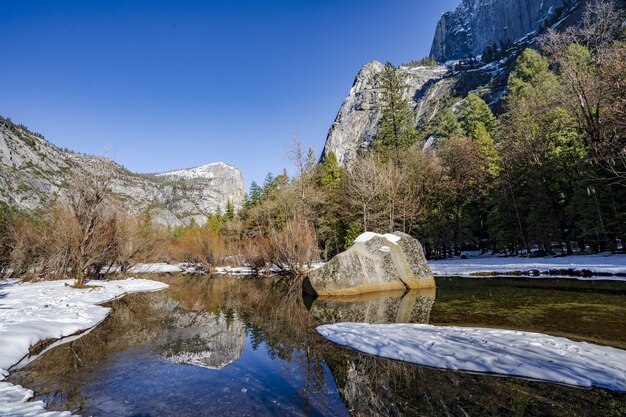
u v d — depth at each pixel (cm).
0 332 688
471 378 450
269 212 3909
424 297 1212
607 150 1873
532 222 2509
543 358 492
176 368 556
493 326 727
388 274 1445
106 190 1812
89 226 1728
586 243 2508
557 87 2798
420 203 3281
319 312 1050
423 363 515
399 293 1359
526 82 4334
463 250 4288
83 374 530
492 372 465
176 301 1384
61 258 2091
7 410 388
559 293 1119
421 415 359
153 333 816
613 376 425
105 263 2147
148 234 2766
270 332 803
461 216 3328
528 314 825
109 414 385
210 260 3434
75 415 381
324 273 1425
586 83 2056
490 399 388
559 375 435
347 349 626
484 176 3177
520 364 474
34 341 686
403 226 2989
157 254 2977
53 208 2148
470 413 357
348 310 1057
